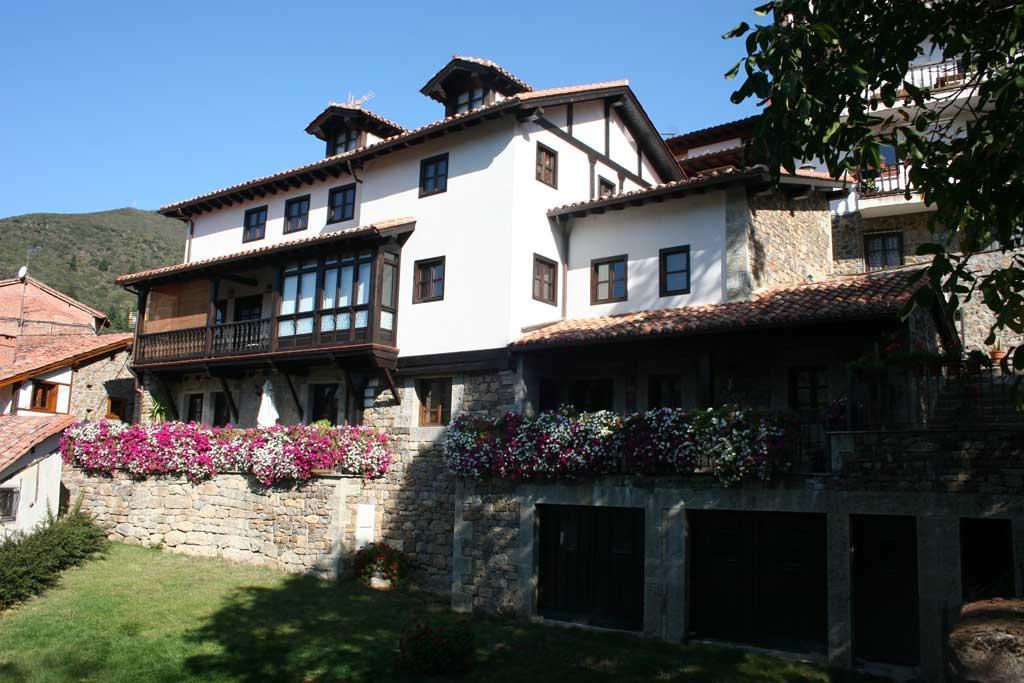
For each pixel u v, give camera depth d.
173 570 17.30
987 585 10.58
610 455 13.22
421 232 18.39
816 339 14.30
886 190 20.11
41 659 11.82
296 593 15.54
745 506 12.02
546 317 17.48
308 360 18.75
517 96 16.83
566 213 17.70
